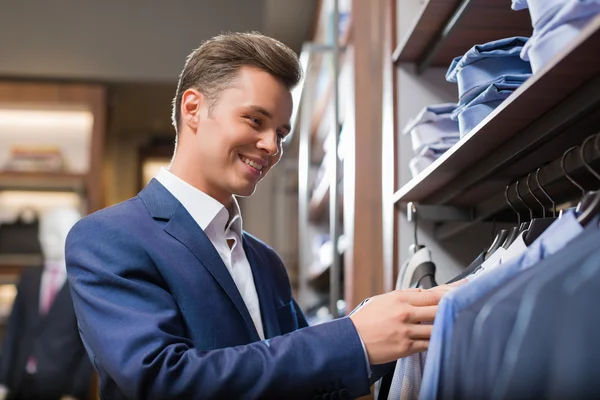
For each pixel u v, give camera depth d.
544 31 1.04
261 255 1.61
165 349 1.16
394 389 1.35
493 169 1.35
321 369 1.11
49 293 3.86
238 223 1.54
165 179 1.43
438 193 1.71
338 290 2.49
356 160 2.39
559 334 0.74
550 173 1.21
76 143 4.70
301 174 3.67
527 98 1.05
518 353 0.78
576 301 0.72
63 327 3.71
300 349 1.12
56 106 4.51
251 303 1.48
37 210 4.68
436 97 1.96
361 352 1.12
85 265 1.27
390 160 1.95
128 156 5.70
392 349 1.12
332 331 1.14
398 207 1.92
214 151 1.36
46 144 4.66
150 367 1.13
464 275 1.38
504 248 1.27
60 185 4.50
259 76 1.35
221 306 1.33
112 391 1.28
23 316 3.85
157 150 5.73
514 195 1.40
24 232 4.43
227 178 1.38
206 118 1.37
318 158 4.50
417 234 1.92
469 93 1.37
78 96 4.50
